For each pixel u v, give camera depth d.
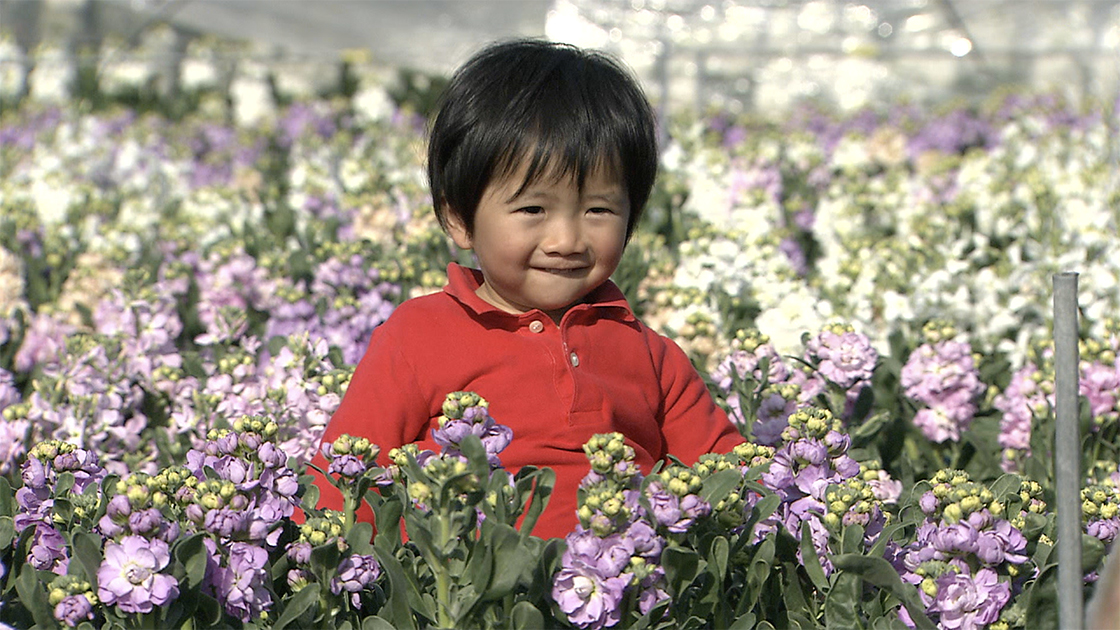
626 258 4.47
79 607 1.94
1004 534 2.06
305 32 18.41
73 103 11.45
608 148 2.46
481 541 1.93
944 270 4.34
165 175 7.83
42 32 17.83
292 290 3.96
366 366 2.64
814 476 2.24
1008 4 15.09
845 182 7.36
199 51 14.39
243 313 3.75
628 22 10.52
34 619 2.15
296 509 2.35
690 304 4.00
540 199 2.47
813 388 3.32
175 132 10.73
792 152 8.45
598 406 2.59
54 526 2.22
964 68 15.55
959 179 6.92
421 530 1.93
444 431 2.00
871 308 4.20
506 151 2.45
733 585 2.17
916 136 11.23
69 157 7.96
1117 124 7.27
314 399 2.99
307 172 6.68
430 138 2.66
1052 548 2.17
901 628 2.02
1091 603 1.82
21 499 2.24
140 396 3.45
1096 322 4.32
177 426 3.33
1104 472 3.31
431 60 14.87
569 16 10.71
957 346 3.40
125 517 1.93
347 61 13.11
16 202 5.78
